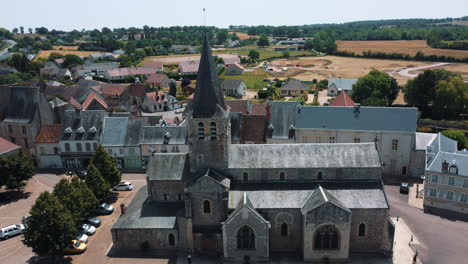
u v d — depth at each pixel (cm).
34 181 8750
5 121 9581
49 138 9425
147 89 17150
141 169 9350
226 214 5653
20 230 6450
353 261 5541
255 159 6100
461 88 12775
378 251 5709
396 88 14788
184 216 5734
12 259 5744
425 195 7188
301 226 5666
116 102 17062
